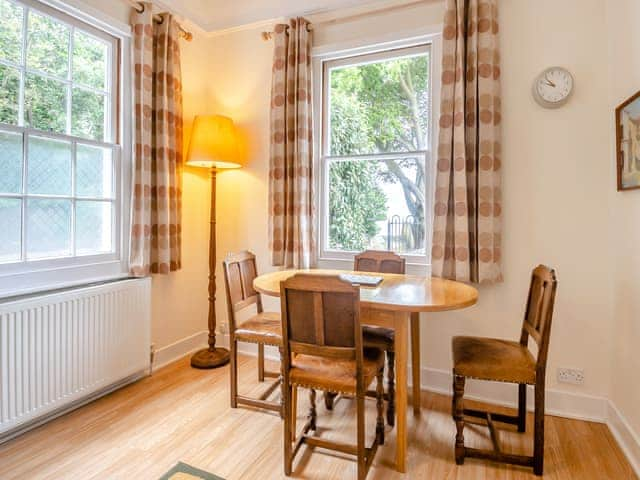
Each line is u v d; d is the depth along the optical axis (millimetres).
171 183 2764
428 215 2604
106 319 2293
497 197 2287
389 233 2768
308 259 2811
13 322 1818
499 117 2289
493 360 1761
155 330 2811
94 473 1661
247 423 2094
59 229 2191
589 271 2176
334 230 2936
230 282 2293
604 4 2117
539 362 1685
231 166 3023
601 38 2123
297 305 1607
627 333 1912
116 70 2486
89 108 2352
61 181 2199
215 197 2957
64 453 1799
